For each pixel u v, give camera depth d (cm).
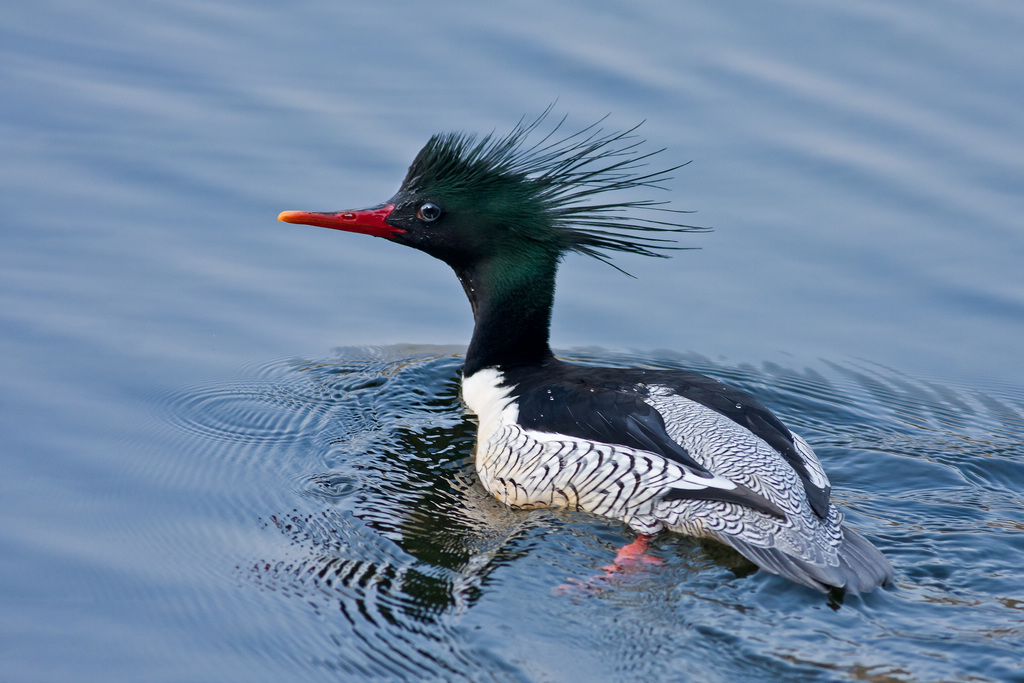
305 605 1025
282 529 1169
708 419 1175
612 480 1150
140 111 2039
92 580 1065
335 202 1845
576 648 941
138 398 1450
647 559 1080
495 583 1045
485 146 1429
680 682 894
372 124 2016
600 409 1215
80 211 1806
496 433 1268
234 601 1033
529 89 2105
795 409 1528
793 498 1082
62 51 2191
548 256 1376
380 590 1047
